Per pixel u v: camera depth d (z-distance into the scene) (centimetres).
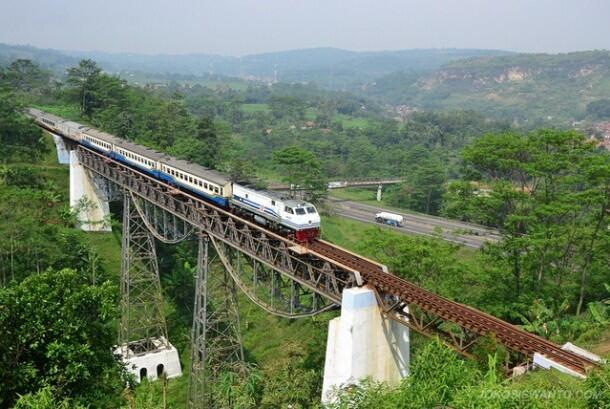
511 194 4241
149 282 6469
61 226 6894
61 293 2184
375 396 2350
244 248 3934
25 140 8912
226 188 4494
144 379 4722
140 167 5844
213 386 4372
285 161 9669
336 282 3183
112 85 12612
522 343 2600
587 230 4162
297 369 4450
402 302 3103
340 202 11581
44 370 2108
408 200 11819
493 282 4416
